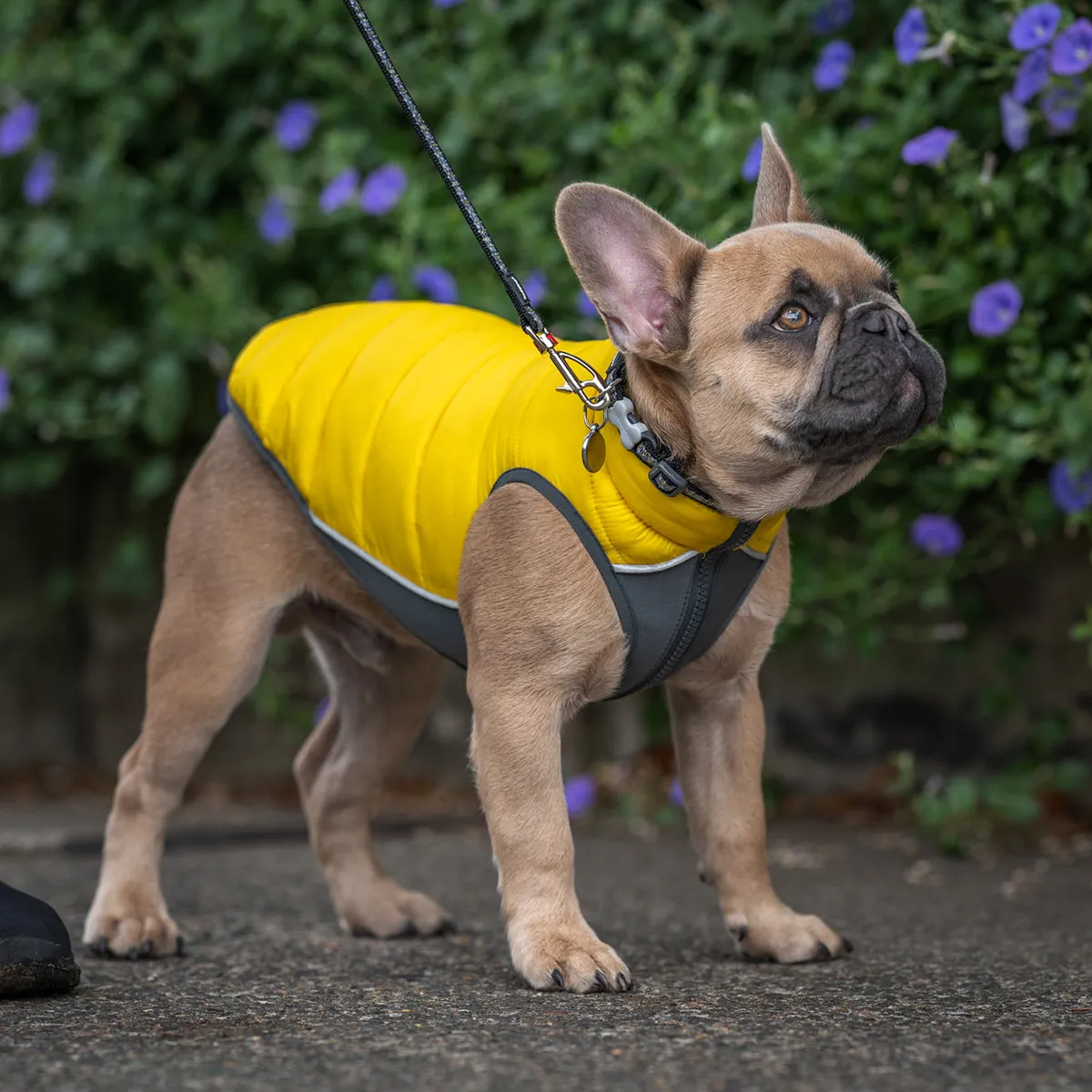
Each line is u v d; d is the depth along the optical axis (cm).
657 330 325
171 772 395
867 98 519
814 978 338
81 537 756
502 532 340
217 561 396
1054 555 579
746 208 525
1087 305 492
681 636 338
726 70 580
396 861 541
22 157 698
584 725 657
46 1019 301
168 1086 250
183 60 675
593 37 596
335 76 611
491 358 374
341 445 379
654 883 489
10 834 582
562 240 323
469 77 589
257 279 660
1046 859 520
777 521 344
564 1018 297
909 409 314
